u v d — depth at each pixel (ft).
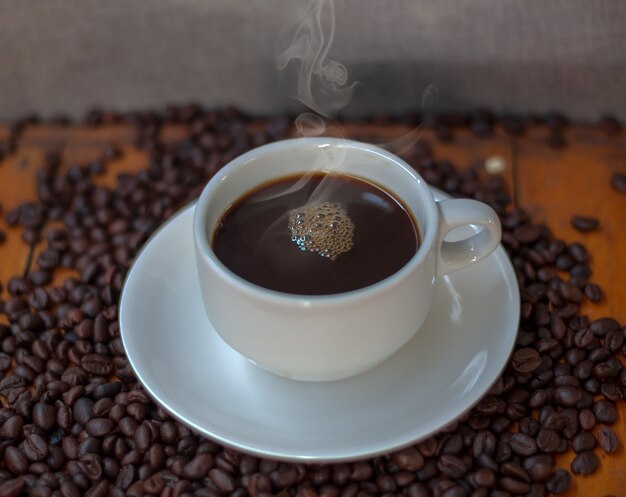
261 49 1.89
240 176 1.39
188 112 1.95
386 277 1.31
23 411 1.46
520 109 1.91
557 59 1.82
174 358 1.38
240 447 1.27
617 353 1.51
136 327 1.38
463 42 1.83
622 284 1.61
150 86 1.96
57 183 1.82
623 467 1.39
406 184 1.37
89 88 1.96
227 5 1.83
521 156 1.83
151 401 1.46
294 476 1.36
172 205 1.76
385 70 1.89
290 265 1.33
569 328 1.54
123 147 1.92
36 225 1.75
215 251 1.34
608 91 1.85
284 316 1.26
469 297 1.43
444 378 1.36
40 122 1.99
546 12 1.77
